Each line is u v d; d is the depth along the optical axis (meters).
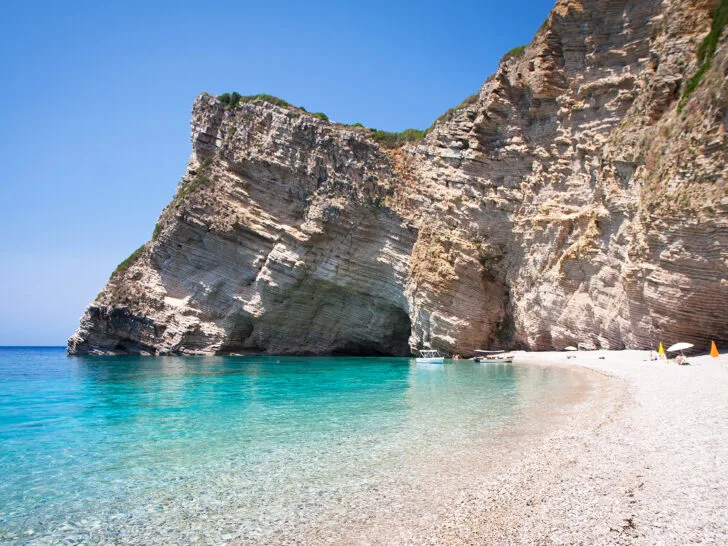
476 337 38.59
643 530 6.00
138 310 51.91
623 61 31.56
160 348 50.62
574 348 31.88
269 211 47.25
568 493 7.50
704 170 21.39
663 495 6.96
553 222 33.31
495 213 37.84
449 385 22.34
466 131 40.16
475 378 24.59
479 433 12.14
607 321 28.81
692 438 9.60
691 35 26.50
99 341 55.22
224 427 14.45
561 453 9.65
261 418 15.73
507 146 37.72
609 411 13.12
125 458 11.34
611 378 19.78
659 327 23.89
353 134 45.03
